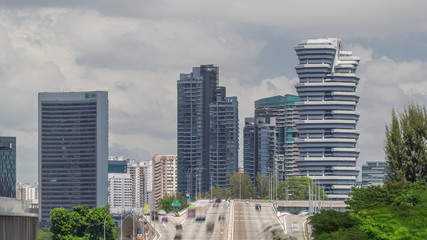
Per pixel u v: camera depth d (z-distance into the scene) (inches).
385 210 6437.0
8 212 4015.8
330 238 6673.2
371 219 6382.9
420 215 5782.5
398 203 7101.4
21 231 4200.3
